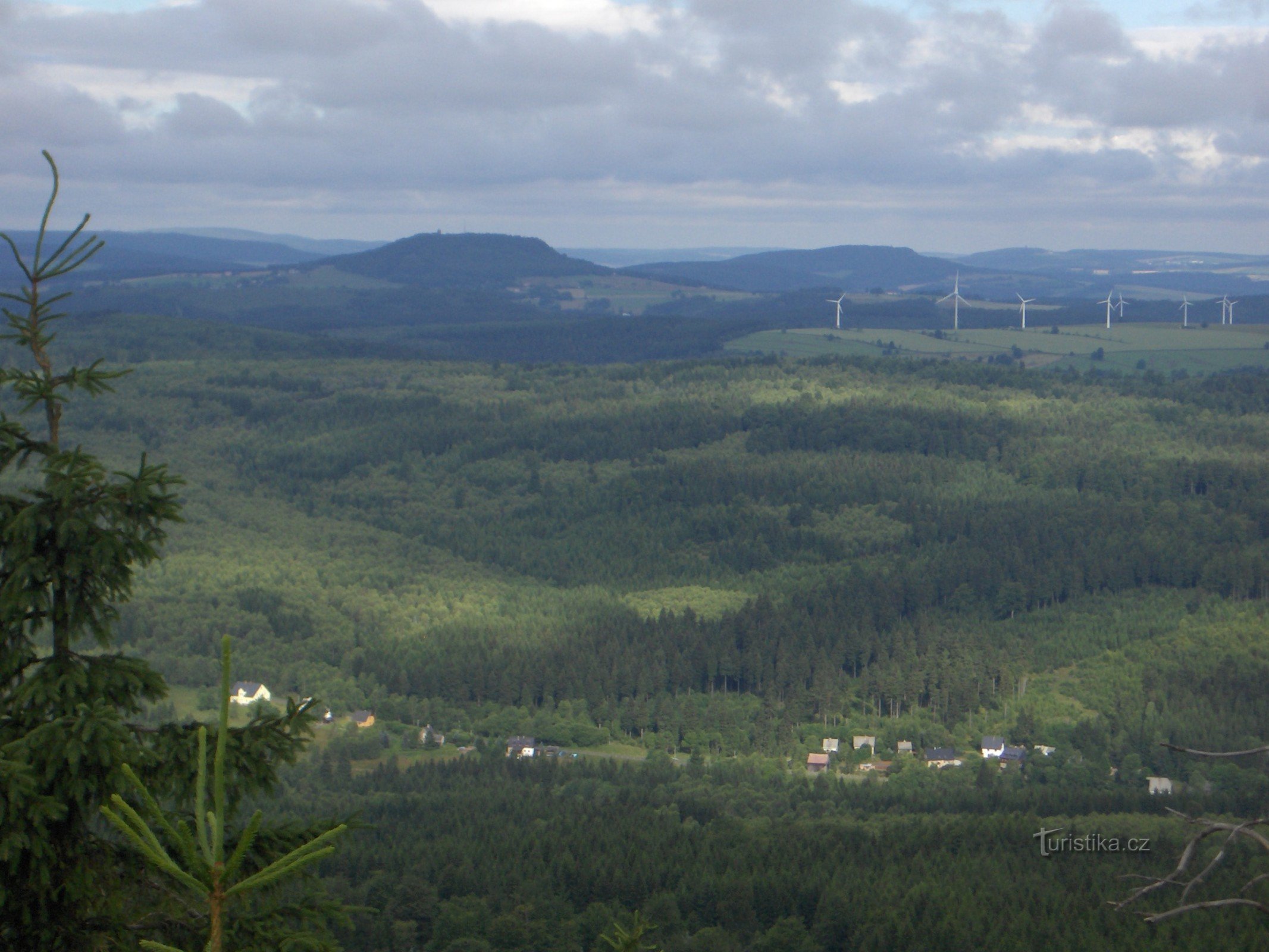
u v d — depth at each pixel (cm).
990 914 7531
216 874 800
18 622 1631
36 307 1716
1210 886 6109
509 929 7869
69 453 1659
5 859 1409
